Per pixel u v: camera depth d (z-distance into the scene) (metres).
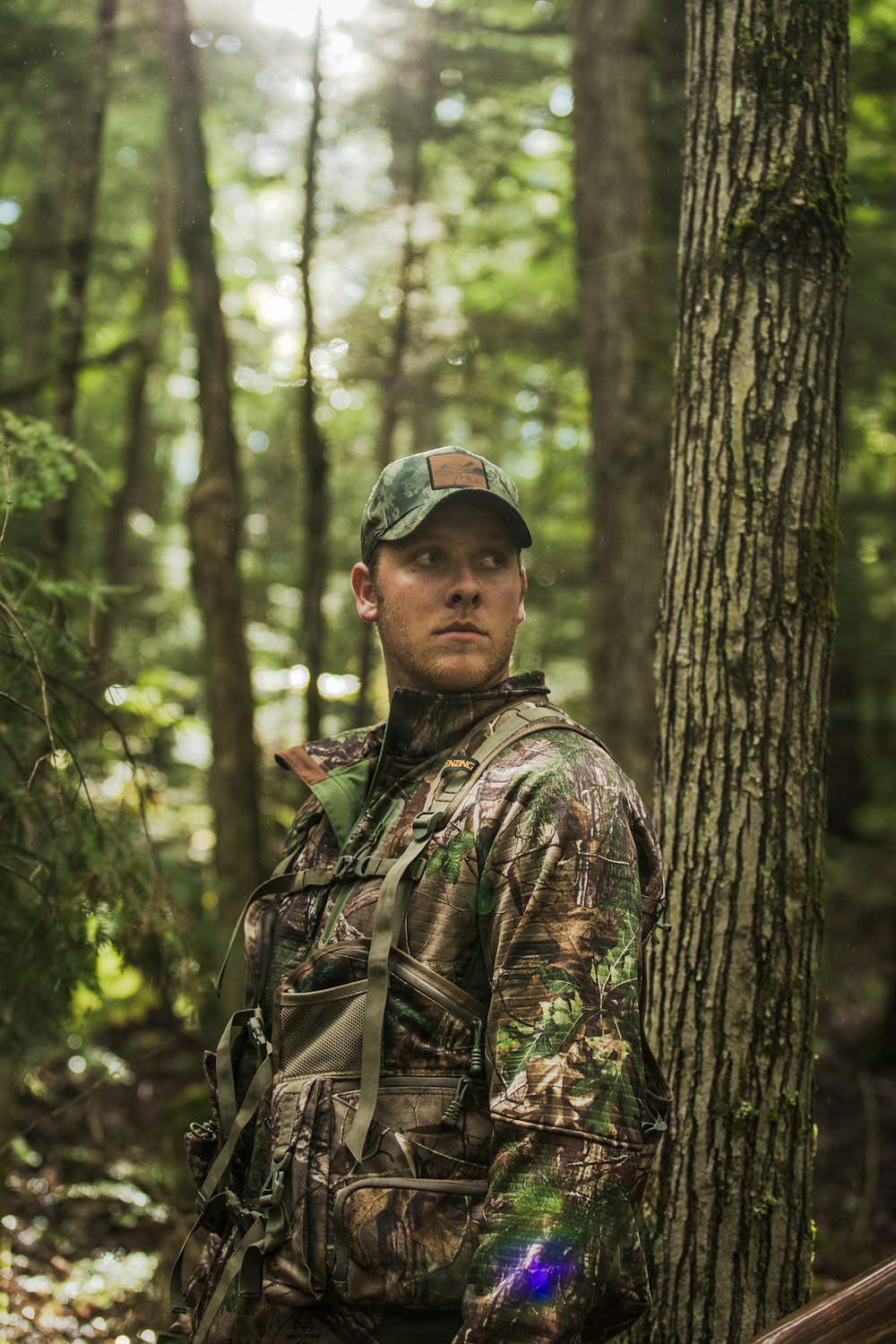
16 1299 3.36
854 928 9.39
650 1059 1.42
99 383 10.45
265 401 9.34
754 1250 2.19
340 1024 1.39
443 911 1.36
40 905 2.76
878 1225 4.80
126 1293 3.53
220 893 4.90
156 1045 5.75
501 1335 1.15
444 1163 1.31
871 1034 7.87
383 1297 1.29
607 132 4.72
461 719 1.52
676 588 2.33
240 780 5.06
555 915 1.28
